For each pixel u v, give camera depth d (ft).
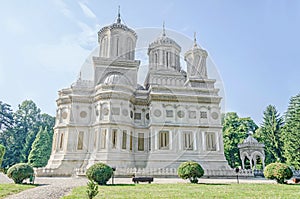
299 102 133.80
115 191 38.78
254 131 168.35
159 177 73.31
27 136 175.32
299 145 121.60
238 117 165.48
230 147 146.30
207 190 41.09
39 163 141.38
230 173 81.51
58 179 68.69
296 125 125.18
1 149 83.20
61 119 104.12
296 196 33.99
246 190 41.50
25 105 203.92
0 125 188.65
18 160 163.22
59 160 95.71
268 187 47.47
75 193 35.27
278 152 151.23
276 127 155.94
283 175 57.67
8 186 44.98
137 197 31.94
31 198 33.09
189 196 33.24
